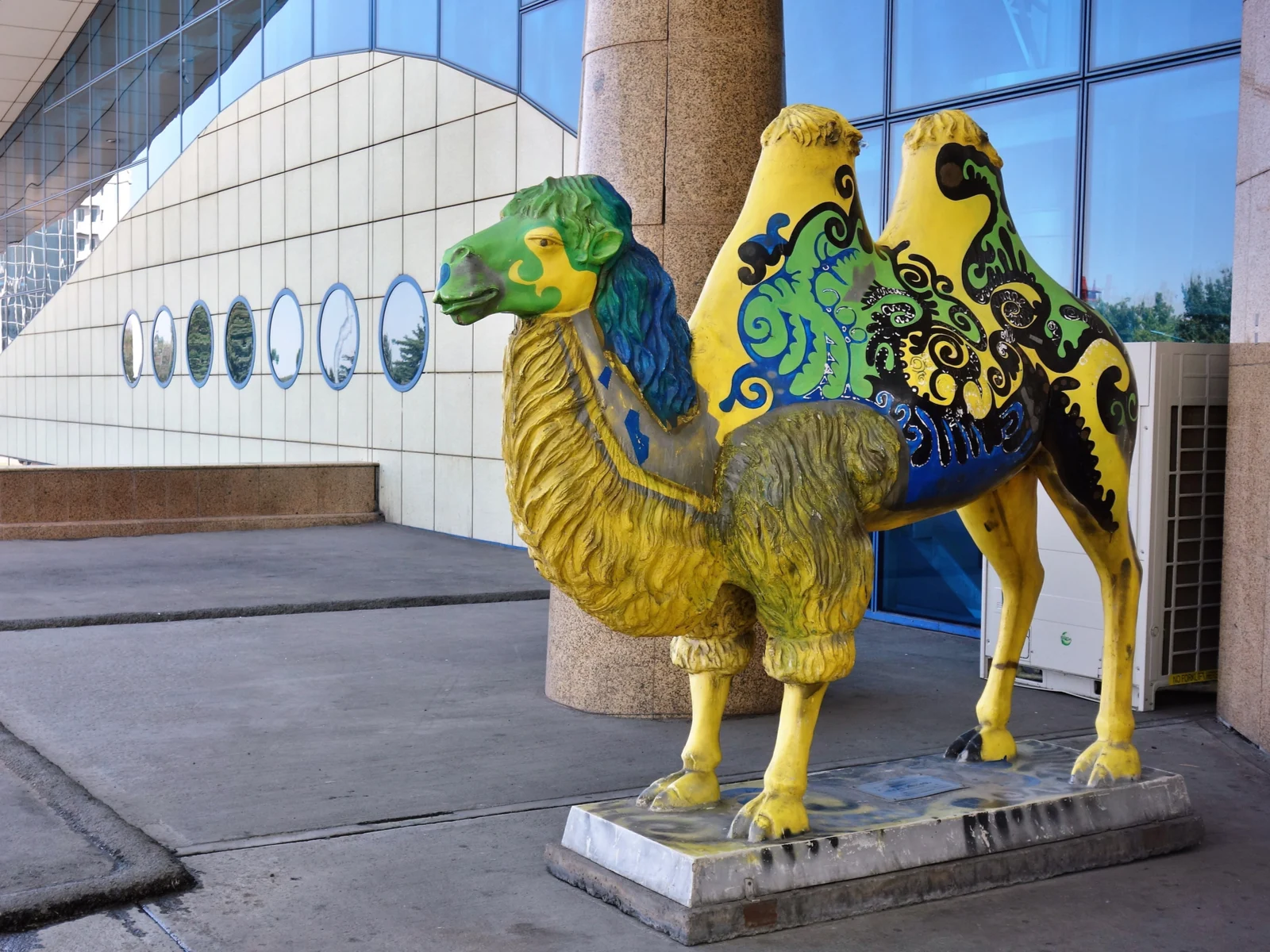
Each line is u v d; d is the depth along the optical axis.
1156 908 3.34
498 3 11.82
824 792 3.66
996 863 3.46
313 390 15.15
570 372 2.95
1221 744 5.10
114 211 20.91
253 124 16.16
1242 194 5.23
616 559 3.03
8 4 20.98
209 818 4.05
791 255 3.32
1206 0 6.71
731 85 5.36
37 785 4.29
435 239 12.82
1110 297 7.23
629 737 5.16
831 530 3.11
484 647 7.07
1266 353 4.99
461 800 4.27
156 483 12.86
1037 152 7.55
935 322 3.42
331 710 5.56
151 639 7.14
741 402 3.16
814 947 3.05
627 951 3.02
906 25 8.19
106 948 3.03
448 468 12.80
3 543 11.74
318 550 11.45
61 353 23.62
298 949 3.03
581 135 5.70
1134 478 5.66
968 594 7.83
